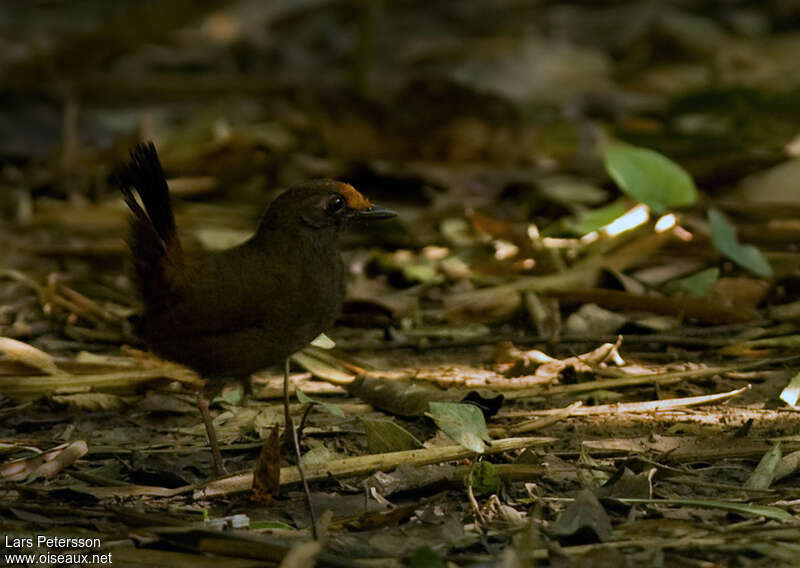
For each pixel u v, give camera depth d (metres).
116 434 8.15
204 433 8.15
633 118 16.78
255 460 7.71
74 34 18.64
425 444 7.59
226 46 20.89
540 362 9.05
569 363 8.95
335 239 7.44
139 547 6.32
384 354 9.76
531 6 23.33
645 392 8.70
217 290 7.14
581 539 6.28
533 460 7.26
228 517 6.65
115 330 10.30
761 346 9.45
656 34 20.84
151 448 7.87
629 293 10.29
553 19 22.52
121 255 12.12
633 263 11.08
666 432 7.91
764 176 13.07
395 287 11.34
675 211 12.37
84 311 10.55
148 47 20.39
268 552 6.10
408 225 12.38
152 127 15.66
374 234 12.39
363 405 8.55
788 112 16.16
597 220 11.48
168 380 8.78
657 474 7.20
